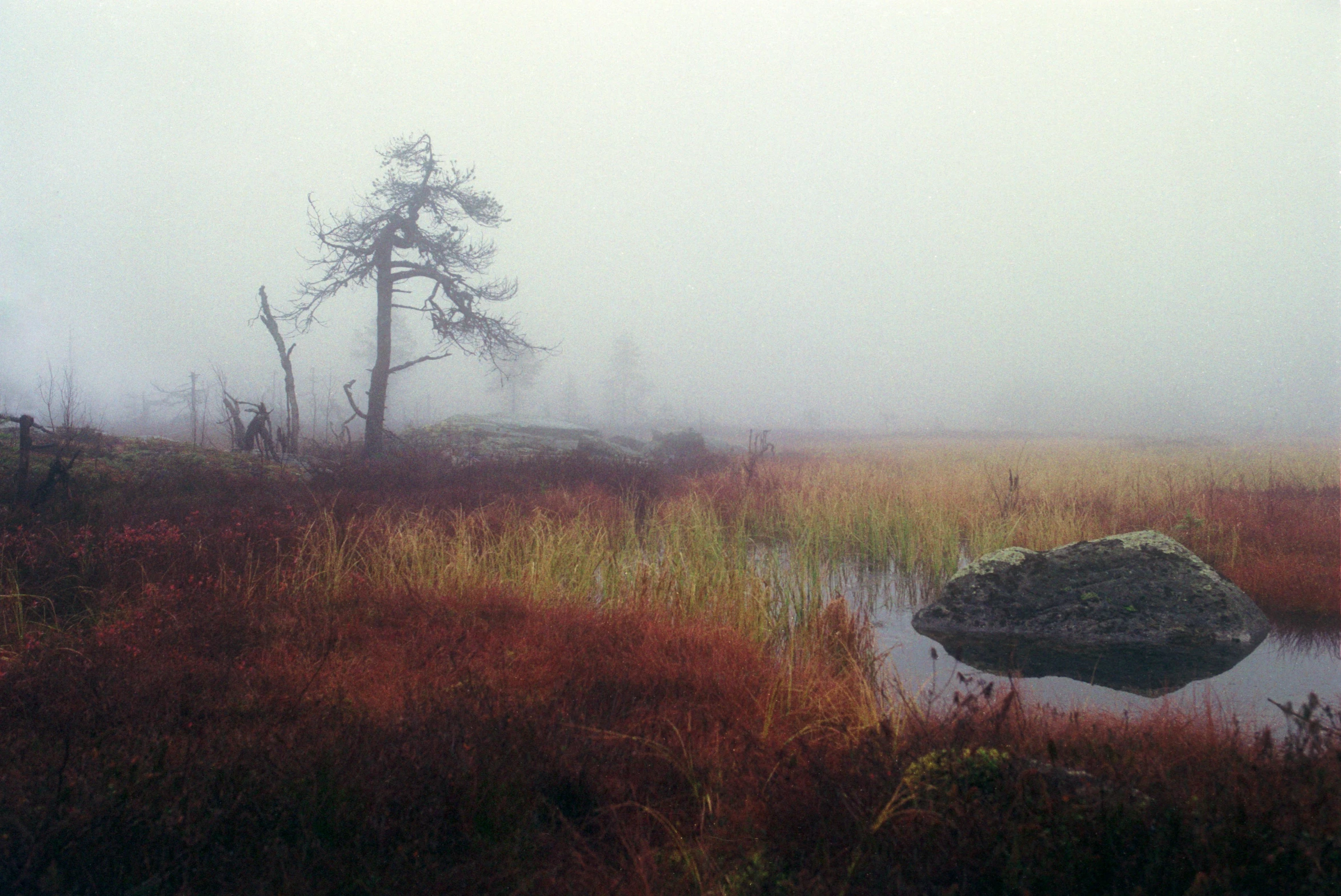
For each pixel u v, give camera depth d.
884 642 6.80
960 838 2.66
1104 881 2.53
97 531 7.86
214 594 6.30
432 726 3.64
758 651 5.48
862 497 13.03
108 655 4.76
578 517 10.08
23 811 2.82
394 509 10.42
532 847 2.89
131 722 3.70
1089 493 13.21
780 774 3.41
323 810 2.99
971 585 7.48
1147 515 11.17
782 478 16.72
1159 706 4.98
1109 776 3.24
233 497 10.84
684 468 20.09
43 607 6.15
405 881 2.64
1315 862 2.42
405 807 3.02
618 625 5.88
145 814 2.82
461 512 9.80
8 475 10.27
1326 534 9.30
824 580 9.24
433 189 19.70
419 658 5.06
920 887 2.53
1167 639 6.66
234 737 3.55
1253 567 8.41
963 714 4.07
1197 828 2.60
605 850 2.95
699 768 3.55
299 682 4.46
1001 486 14.35
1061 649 6.56
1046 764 3.29
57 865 2.60
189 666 4.66
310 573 7.25
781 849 2.88
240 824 2.85
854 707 4.37
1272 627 7.05
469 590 6.84
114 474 11.67
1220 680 5.65
